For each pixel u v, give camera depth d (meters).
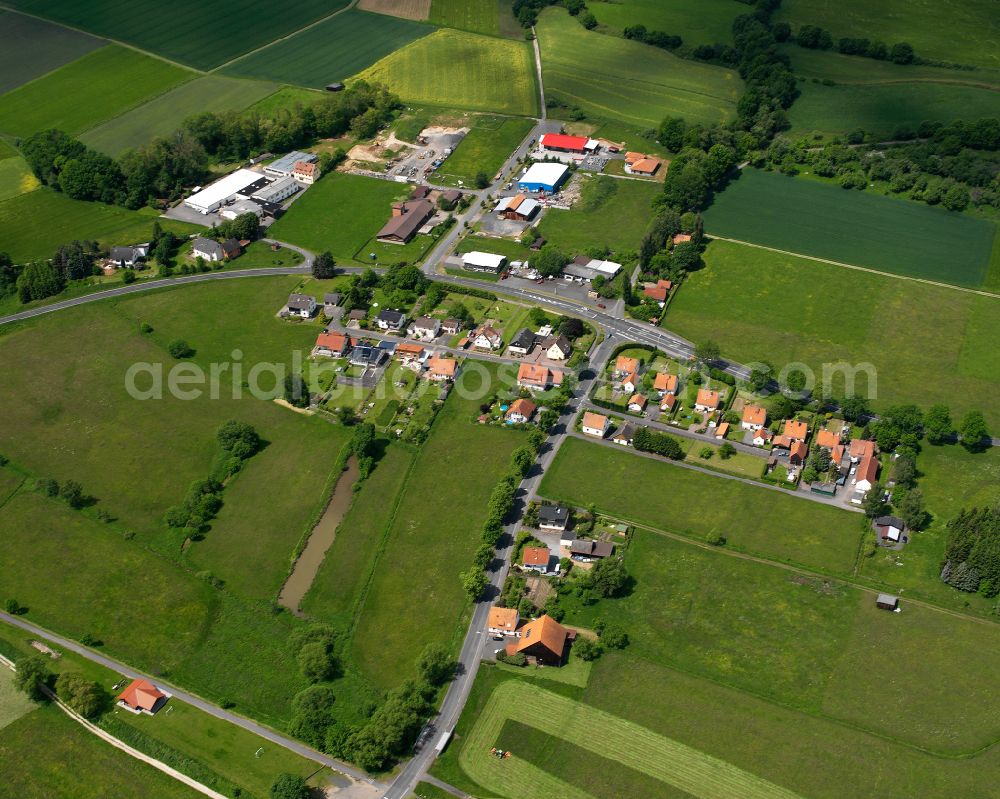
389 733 159.25
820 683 171.62
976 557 185.75
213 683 177.12
